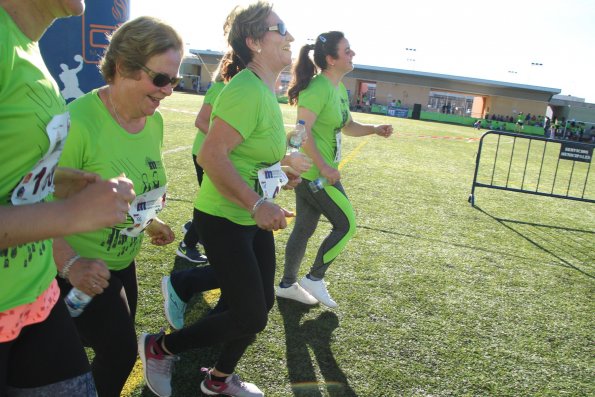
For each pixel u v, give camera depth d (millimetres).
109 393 1864
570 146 7230
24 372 1316
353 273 4105
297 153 2469
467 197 7930
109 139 1797
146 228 2180
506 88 48500
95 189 1014
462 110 51844
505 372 2830
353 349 2902
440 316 3465
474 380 2717
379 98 51406
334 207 3178
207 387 2301
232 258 2072
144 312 3055
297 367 2662
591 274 4699
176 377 2467
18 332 1248
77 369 1398
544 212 7422
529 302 3873
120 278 2039
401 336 3119
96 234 1835
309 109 3025
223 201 2078
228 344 2203
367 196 7258
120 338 1812
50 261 1375
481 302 3775
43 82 1200
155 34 1686
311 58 3119
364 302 3564
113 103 1820
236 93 1926
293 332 3031
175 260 3908
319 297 3312
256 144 2074
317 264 3275
